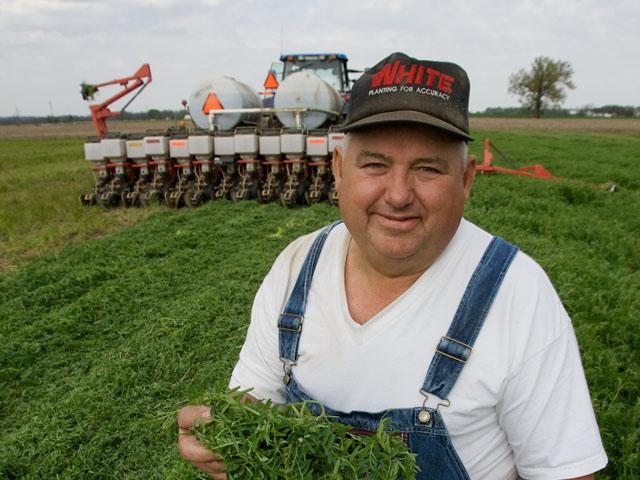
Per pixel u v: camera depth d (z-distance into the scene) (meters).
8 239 11.27
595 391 4.73
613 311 6.43
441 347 1.69
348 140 1.81
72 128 89.56
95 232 11.54
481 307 1.69
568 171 21.06
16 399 5.03
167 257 9.14
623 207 13.55
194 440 1.83
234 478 1.72
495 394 1.66
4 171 24.09
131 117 131.75
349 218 1.80
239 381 2.09
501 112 131.00
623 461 3.77
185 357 5.42
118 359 5.43
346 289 1.90
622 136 50.41
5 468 3.95
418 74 1.67
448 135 1.66
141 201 13.53
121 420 4.49
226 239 9.96
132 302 7.11
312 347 1.85
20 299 7.25
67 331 6.29
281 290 1.99
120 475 3.96
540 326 1.67
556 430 1.64
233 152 12.74
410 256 1.73
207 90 14.04
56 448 4.16
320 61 15.40
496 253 1.79
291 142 12.41
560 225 10.98
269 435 1.72
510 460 1.81
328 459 1.64
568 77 105.81
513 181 15.71
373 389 1.76
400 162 1.68
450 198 1.70
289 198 12.59
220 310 6.51
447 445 1.70
